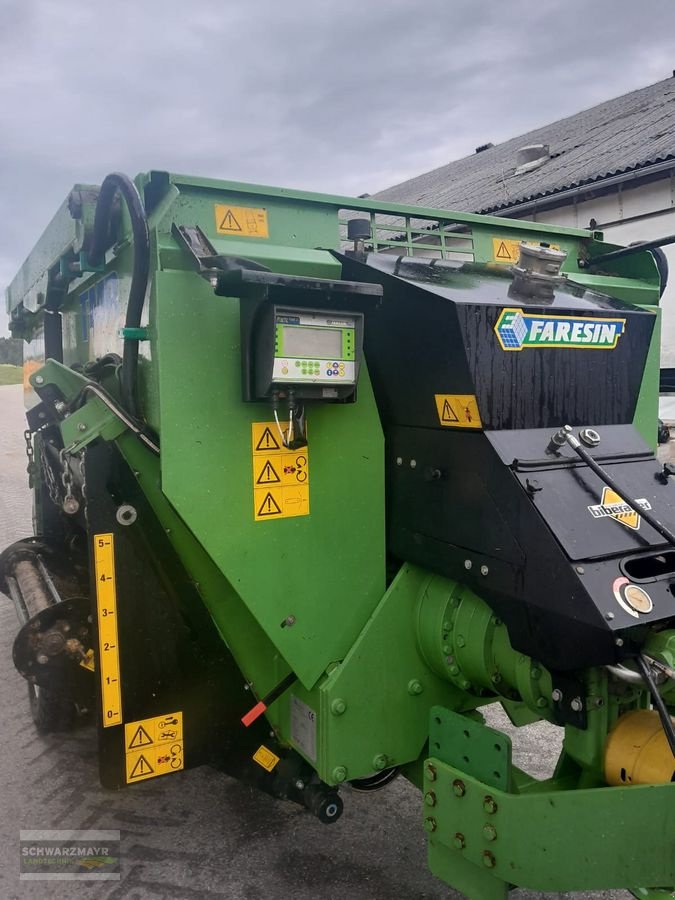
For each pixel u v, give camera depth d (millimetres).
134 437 2174
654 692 1679
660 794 1675
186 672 2283
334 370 2014
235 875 2488
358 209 2438
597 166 9391
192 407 2006
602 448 2164
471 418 2025
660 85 13352
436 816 2059
